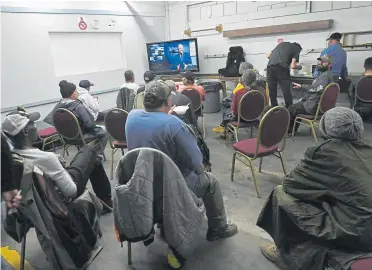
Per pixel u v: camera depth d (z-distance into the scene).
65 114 3.03
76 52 5.30
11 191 1.33
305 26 4.93
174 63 6.35
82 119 3.16
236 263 1.79
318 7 4.80
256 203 2.45
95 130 3.37
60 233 1.57
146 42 6.59
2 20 4.16
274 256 1.76
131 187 1.41
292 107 3.86
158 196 1.52
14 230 1.71
